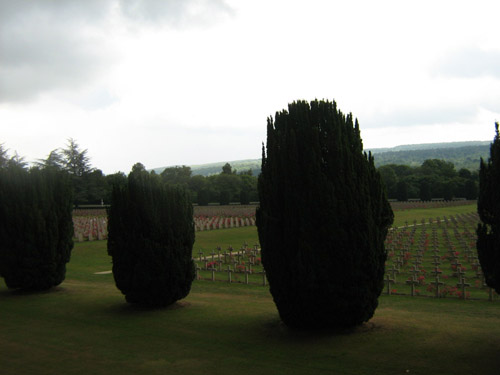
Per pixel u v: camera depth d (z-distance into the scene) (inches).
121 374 319.9
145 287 490.0
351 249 363.3
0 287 673.6
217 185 4653.1
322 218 362.6
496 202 318.7
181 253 502.6
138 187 494.0
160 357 351.9
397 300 594.9
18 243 601.9
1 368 337.1
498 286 323.6
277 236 384.2
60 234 634.2
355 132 391.5
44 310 517.3
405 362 313.7
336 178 365.4
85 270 917.8
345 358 328.2
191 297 593.9
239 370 318.0
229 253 1119.6
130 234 492.7
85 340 401.4
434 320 419.2
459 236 1304.1
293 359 333.1
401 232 1449.3
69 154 3846.0
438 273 746.2
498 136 325.7
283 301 387.5
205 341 386.0
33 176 613.6
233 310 491.8
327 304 369.1
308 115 381.7
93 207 3619.6
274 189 387.2
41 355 364.5
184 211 508.4
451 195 4298.7
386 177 4603.8
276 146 390.3
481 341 347.6
